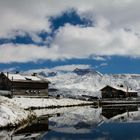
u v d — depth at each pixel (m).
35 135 36.66
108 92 157.50
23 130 39.28
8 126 39.88
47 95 115.50
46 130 41.72
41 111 75.44
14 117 42.81
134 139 34.56
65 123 51.09
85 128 44.91
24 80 107.81
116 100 137.50
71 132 40.59
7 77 105.44
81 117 61.94
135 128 44.47
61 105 102.25
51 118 58.47
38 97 111.31
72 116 63.75
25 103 87.12
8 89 104.44
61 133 39.50
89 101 125.81
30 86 109.62
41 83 113.75
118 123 51.28
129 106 107.56
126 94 155.38
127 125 48.38
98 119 58.22
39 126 44.53
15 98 90.19
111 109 88.81
